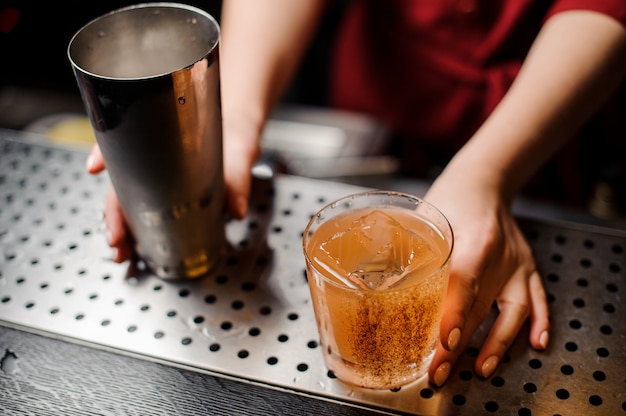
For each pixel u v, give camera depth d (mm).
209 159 558
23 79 1333
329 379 531
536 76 642
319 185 689
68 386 533
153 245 589
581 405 505
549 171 993
